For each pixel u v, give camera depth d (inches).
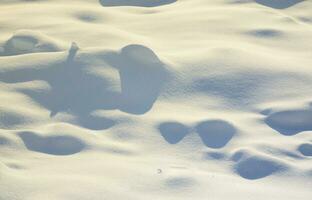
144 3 1035.9
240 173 626.2
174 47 849.5
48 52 828.6
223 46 832.9
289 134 689.6
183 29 914.7
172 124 689.6
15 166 613.0
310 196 588.1
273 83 767.7
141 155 645.3
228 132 681.0
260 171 627.2
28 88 754.8
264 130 691.4
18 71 781.9
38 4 1042.1
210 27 919.0
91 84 757.9
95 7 1017.5
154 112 716.0
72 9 989.8
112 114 713.6
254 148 653.3
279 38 896.3
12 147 646.5
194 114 709.9
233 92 751.7
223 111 721.6
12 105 718.5
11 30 910.4
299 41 890.7
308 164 637.3
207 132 681.6
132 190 579.2
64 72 776.3
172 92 749.3
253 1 1031.0
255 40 887.1
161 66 776.9
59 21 940.6
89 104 732.7
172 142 668.1
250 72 780.6
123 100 736.3
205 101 737.6
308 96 743.1
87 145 657.6
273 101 737.0
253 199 576.4
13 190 565.0
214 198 575.5
